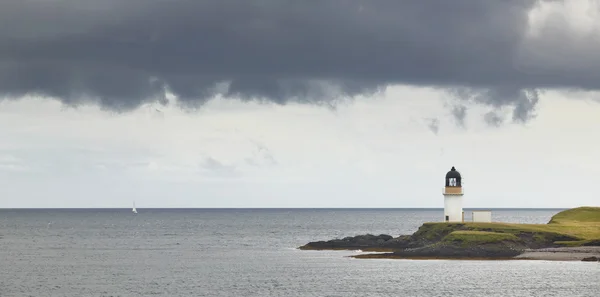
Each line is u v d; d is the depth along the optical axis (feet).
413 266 593.01
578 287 474.08
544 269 557.74
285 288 492.95
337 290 479.41
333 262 650.02
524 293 454.81
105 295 474.08
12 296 473.67
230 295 468.34
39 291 494.18
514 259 616.39
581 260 599.57
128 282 536.01
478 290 467.93
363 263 628.28
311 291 477.77
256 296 462.60
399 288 481.46
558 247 638.53
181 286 510.58
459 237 648.79
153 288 502.79
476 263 602.03
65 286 516.73
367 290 476.54
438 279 517.55
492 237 640.99
